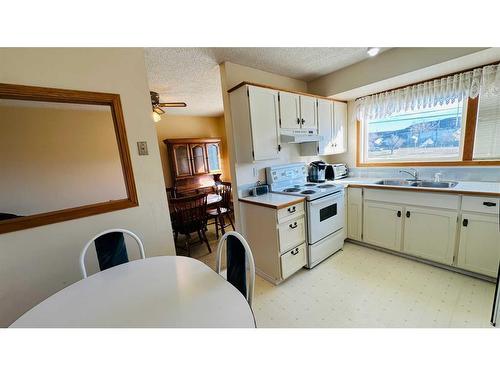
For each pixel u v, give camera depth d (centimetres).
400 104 258
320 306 179
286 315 172
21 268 134
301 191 244
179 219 278
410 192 220
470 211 188
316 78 291
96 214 157
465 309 162
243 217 237
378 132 297
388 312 166
